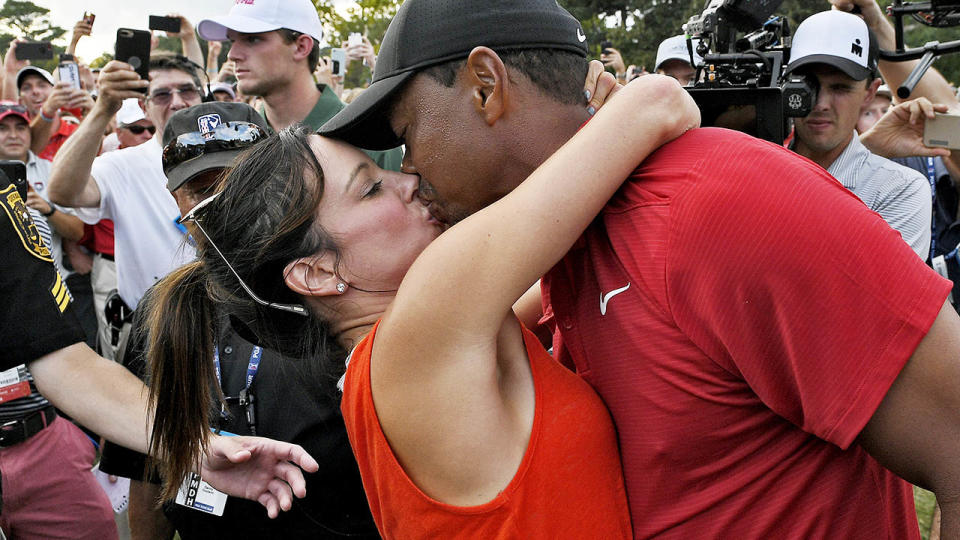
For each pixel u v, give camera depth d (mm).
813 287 956
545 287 1335
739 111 1650
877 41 2910
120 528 3498
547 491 1079
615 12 14359
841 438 982
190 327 1562
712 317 1002
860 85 2789
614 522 1127
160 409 1584
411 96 1176
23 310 2088
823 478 1075
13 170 2342
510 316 1197
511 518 1062
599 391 1175
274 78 3500
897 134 3182
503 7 1130
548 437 1093
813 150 2883
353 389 1178
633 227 1068
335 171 1320
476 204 1217
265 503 1762
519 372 1133
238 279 1408
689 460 1090
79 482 2832
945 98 3223
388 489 1142
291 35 3482
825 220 953
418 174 1290
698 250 995
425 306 1015
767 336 995
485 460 1049
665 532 1125
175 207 3523
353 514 1991
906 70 3207
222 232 1396
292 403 1965
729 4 2113
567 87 1161
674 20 14023
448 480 1066
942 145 2932
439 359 1021
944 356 940
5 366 2115
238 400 1986
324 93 3676
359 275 1330
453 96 1142
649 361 1077
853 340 955
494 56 1107
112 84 3420
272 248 1329
